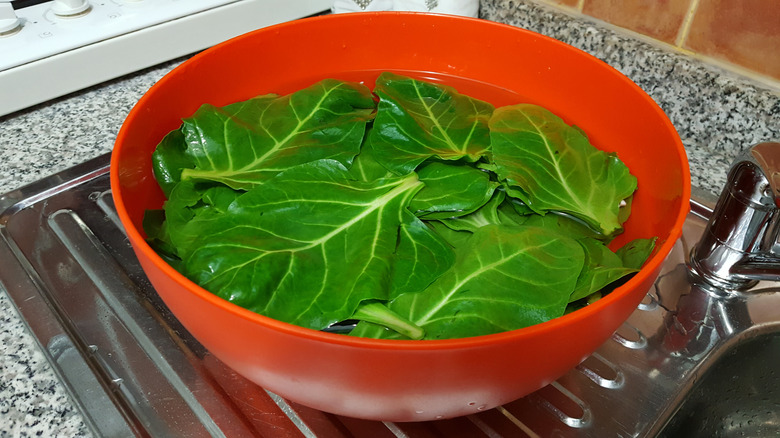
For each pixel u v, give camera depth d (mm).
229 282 422
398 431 471
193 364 503
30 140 720
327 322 416
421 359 322
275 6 901
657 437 513
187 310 374
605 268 473
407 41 689
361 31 674
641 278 369
